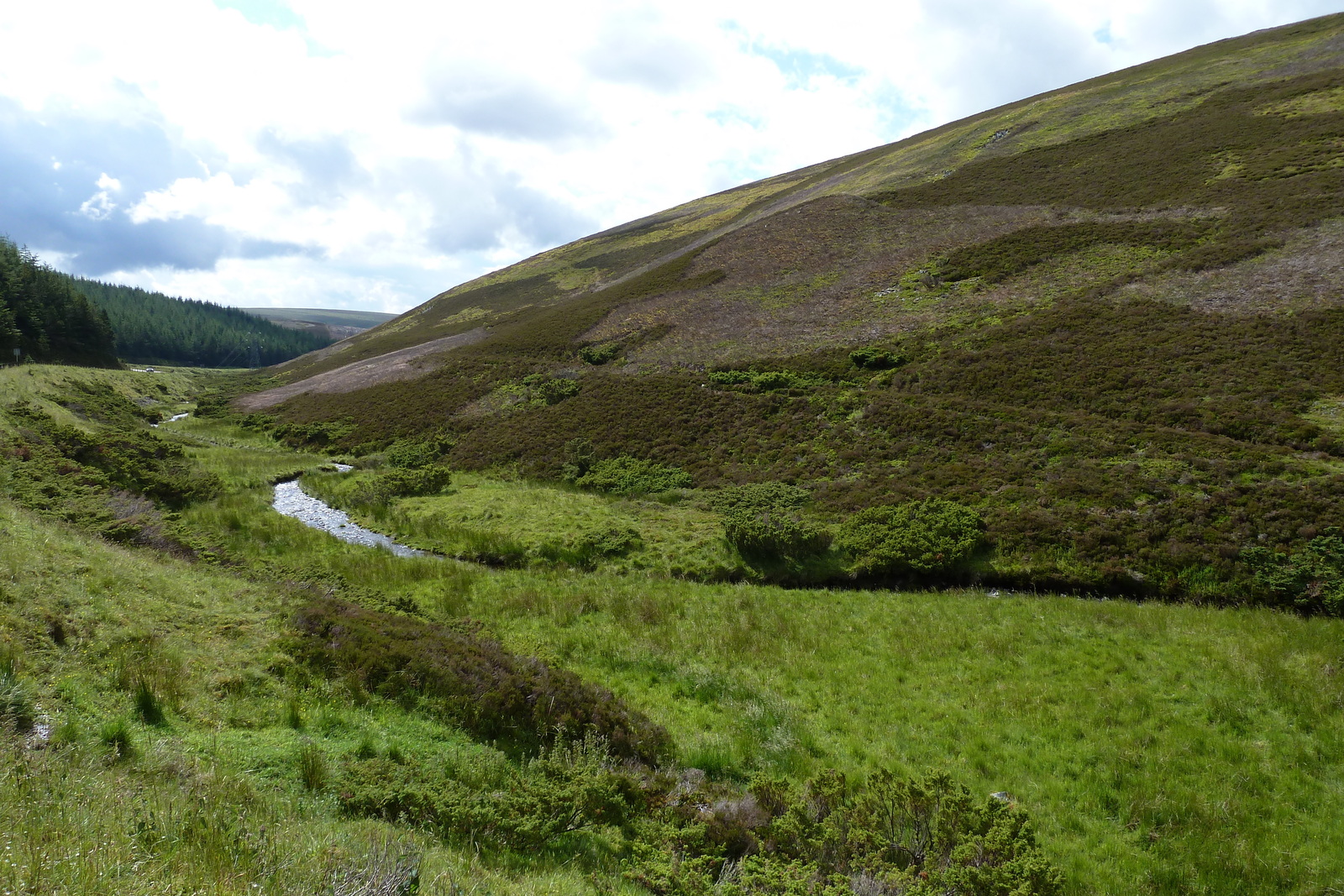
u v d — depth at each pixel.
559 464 36.28
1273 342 30.61
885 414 32.28
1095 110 75.44
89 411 45.97
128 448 32.00
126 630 10.27
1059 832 9.16
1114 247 44.75
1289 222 39.94
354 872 5.29
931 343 39.84
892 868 6.92
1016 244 49.78
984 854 7.25
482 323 90.81
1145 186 52.34
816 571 20.81
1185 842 8.82
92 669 8.91
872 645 15.38
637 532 24.36
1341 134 48.34
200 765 7.38
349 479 36.28
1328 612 16.09
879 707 12.62
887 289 49.59
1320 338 29.88
